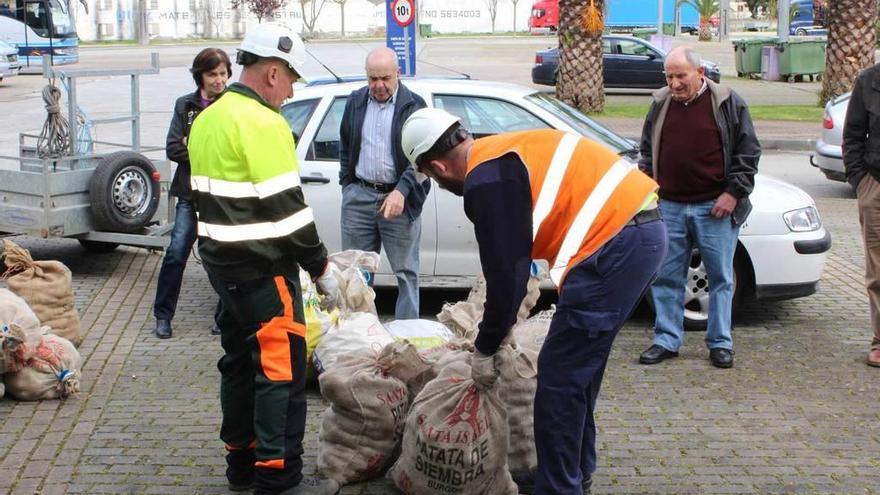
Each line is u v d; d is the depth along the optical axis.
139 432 5.53
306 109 7.83
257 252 4.34
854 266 9.69
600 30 21.30
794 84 29.12
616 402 6.03
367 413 4.79
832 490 4.84
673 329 6.79
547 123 7.62
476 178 4.11
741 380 6.43
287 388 4.47
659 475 5.01
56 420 5.68
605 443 5.41
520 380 4.80
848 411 5.90
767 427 5.64
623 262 4.19
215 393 6.15
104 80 30.02
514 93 7.76
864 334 7.45
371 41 54.28
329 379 4.81
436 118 4.27
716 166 6.43
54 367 5.95
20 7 33.59
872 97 6.41
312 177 7.67
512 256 4.09
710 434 5.54
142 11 55.09
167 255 7.20
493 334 4.19
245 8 62.16
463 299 8.26
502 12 66.62
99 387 6.23
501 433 4.52
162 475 4.99
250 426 4.75
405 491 4.67
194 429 5.57
